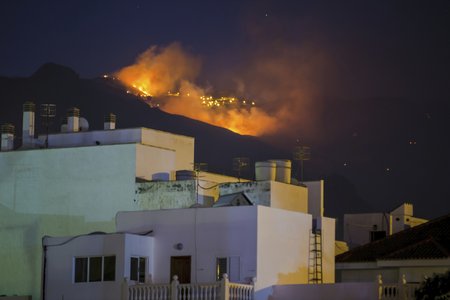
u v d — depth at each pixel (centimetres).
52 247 10050
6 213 12362
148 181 11712
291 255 9894
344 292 8819
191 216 9762
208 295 8862
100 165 11906
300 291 9138
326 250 10456
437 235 10306
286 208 11306
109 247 9706
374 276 10350
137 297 9181
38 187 12238
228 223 9556
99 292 9681
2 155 12531
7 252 12256
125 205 11656
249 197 11181
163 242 9844
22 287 12075
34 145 13138
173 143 13238
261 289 9325
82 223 11862
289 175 11850
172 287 8988
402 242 10512
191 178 12031
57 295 9925
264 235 9506
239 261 9444
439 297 7725
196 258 9656
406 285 8475
